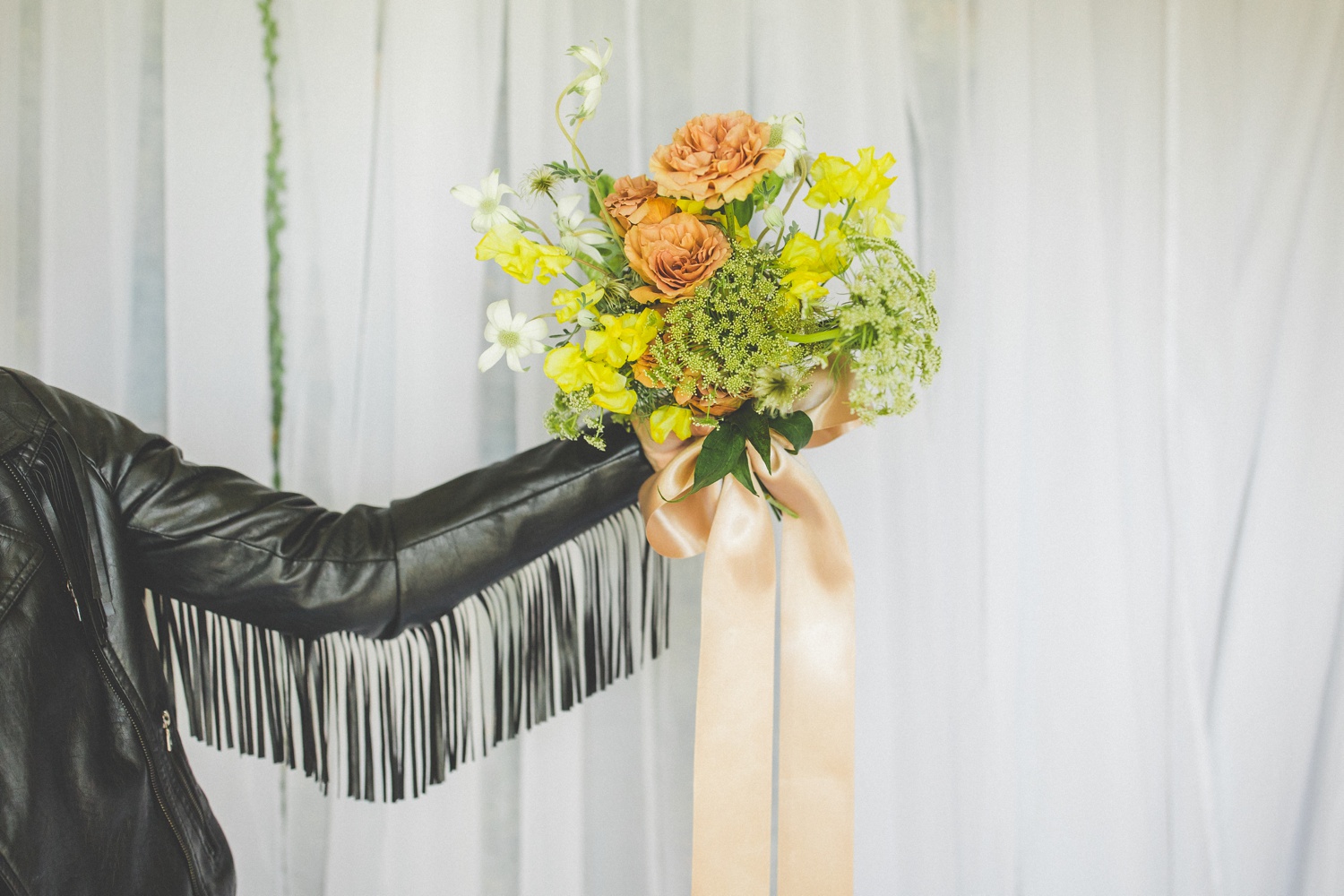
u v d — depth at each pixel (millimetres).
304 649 1047
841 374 896
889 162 877
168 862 937
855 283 802
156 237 1194
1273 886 1354
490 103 1203
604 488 986
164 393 1203
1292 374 1327
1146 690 1323
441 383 1197
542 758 1218
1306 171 1318
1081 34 1279
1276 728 1352
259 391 1195
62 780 854
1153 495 1316
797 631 945
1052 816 1313
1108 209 1310
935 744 1272
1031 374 1299
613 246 896
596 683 1132
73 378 1170
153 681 950
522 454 1008
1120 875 1301
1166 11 1296
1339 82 1315
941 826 1276
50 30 1149
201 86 1171
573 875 1230
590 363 827
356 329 1205
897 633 1260
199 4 1167
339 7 1189
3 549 828
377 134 1199
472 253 1200
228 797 1194
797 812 943
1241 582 1340
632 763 1252
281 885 1217
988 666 1274
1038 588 1312
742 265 815
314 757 1055
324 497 1214
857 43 1232
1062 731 1306
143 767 913
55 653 854
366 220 1203
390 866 1191
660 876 1261
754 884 937
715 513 933
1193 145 1312
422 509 975
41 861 829
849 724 941
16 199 1152
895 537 1258
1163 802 1324
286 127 1191
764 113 1236
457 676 1097
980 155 1274
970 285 1270
